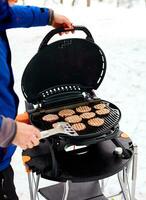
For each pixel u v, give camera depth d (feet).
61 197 6.44
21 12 5.20
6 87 4.72
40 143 5.45
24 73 5.15
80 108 5.50
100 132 4.86
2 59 4.59
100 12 18.04
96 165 5.09
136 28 16.35
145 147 8.79
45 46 5.12
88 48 5.40
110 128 5.00
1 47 4.63
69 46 5.27
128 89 11.71
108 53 14.17
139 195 7.30
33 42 15.15
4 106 4.70
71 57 5.39
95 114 5.35
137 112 10.37
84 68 5.57
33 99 5.38
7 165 5.13
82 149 5.38
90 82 5.73
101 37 15.46
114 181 7.66
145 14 17.92
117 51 14.34
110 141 5.57
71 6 18.75
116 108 5.54
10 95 4.80
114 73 12.71
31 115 5.31
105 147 5.45
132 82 12.14
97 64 5.59
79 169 5.01
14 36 15.65
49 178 4.92
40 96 5.43
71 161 5.15
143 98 11.16
